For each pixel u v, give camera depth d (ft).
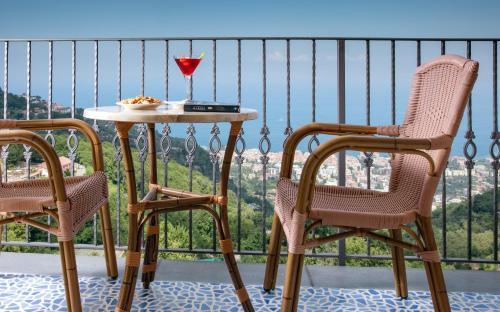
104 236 7.78
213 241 9.08
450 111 5.35
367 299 7.16
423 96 6.50
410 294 7.37
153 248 7.41
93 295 7.16
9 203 5.78
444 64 6.11
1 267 8.30
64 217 5.69
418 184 5.88
